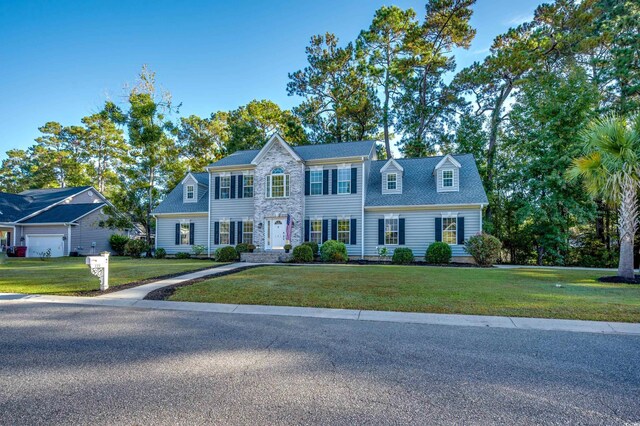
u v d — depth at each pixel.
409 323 6.97
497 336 6.04
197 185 26.66
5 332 6.30
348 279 12.11
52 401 3.62
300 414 3.33
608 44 25.03
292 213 22.39
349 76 31.59
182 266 17.06
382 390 3.88
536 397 3.72
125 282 11.84
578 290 9.94
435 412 3.38
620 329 6.43
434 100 31.88
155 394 3.77
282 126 37.34
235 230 24.17
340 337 6.00
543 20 26.58
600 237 23.83
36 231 30.25
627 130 12.14
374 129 34.19
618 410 3.45
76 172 47.56
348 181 22.23
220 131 39.62
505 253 25.47
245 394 3.77
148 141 27.33
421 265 18.30
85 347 5.43
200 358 4.94
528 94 23.92
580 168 12.84
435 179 22.14
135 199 26.83
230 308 8.35
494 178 26.33
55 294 9.99
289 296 9.38
